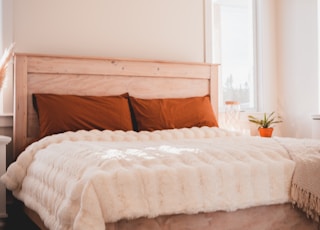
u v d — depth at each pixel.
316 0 4.21
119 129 3.34
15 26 3.47
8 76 3.41
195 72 4.02
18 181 2.74
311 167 2.09
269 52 4.64
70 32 3.66
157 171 1.77
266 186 2.00
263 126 4.29
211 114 3.78
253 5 4.64
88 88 3.56
